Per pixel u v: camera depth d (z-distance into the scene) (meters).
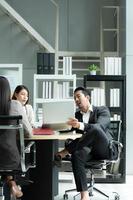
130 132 5.18
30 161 2.83
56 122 3.25
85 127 3.21
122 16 5.62
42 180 3.33
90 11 6.39
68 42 6.38
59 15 6.40
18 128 2.43
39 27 6.39
